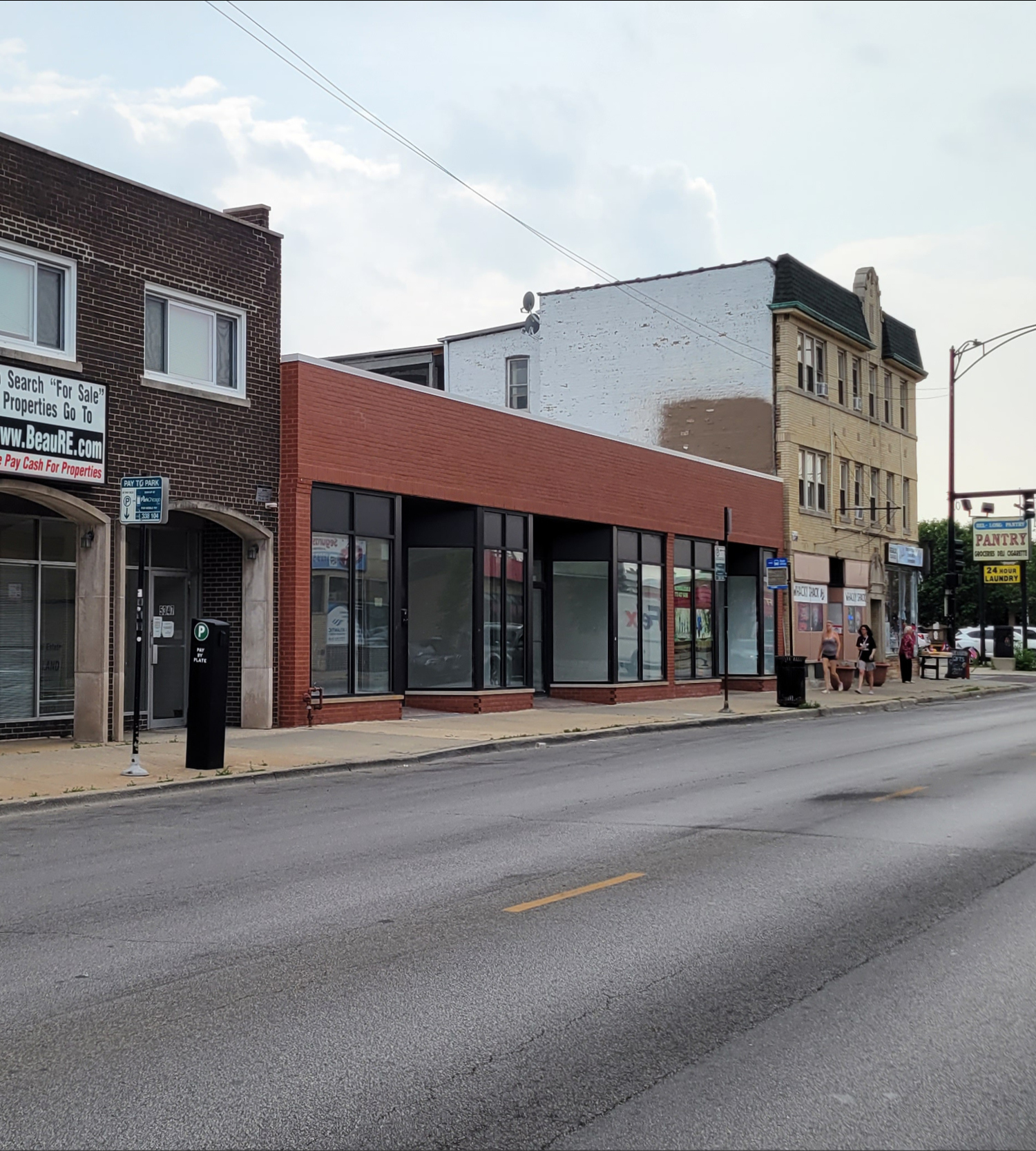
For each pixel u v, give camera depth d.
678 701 31.12
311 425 21.11
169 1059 5.30
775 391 39.50
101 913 8.02
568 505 28.08
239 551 20.97
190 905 8.26
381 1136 4.54
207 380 19.95
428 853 10.09
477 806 12.86
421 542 25.50
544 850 10.15
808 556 40.22
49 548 18.81
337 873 9.29
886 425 46.94
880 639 46.00
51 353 17.31
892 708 30.98
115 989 6.34
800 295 39.69
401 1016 5.86
